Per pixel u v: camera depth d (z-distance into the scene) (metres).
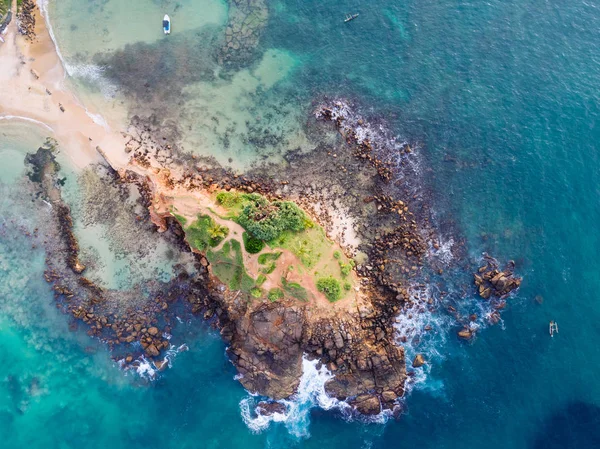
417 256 52.59
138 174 52.91
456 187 55.22
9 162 53.31
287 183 54.12
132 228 52.16
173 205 50.47
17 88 54.75
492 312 51.31
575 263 52.34
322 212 53.38
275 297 48.16
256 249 48.62
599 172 55.25
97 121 54.56
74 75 55.91
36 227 52.19
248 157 54.88
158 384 50.03
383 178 54.69
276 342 47.81
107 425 49.03
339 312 48.72
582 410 48.25
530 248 53.03
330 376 48.84
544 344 50.16
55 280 51.31
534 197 54.72
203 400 49.53
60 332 50.75
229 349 50.12
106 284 51.22
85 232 52.03
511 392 49.03
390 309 50.41
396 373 48.78
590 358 49.47
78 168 53.31
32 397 49.50
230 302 49.41
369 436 48.25
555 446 47.31
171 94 56.44
